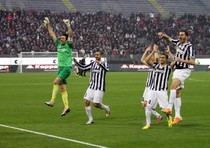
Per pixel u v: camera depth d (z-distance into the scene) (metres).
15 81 50.28
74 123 20.47
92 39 84.31
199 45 90.50
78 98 33.03
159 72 19.34
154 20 92.00
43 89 40.16
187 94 37.00
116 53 83.38
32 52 73.69
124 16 96.00
